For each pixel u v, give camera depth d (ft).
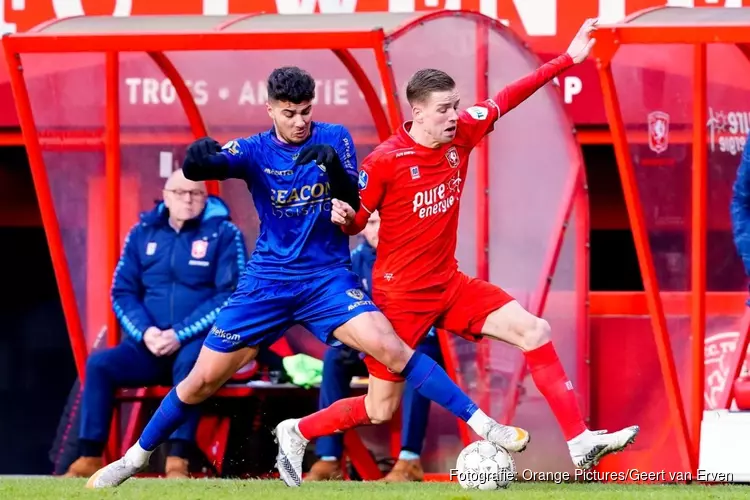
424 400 84.79
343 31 80.79
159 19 90.07
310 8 96.84
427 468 90.07
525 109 87.92
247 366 89.61
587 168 103.24
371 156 63.98
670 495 63.93
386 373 64.85
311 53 96.02
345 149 64.23
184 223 90.68
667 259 92.73
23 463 118.73
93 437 87.10
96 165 95.45
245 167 63.16
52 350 119.96
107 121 94.22
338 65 96.07
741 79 91.86
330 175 59.98
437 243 64.90
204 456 88.94
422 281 65.05
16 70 86.94
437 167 64.13
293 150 63.36
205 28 84.38
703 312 87.76
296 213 63.72
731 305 91.81
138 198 97.81
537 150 88.48
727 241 92.43
